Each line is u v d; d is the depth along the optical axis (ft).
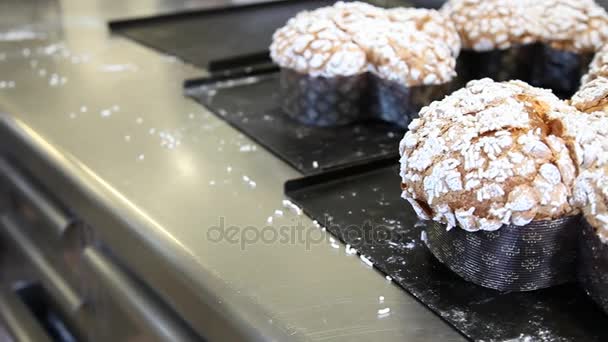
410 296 3.29
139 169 3.95
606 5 4.73
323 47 4.20
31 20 5.97
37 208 4.42
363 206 3.68
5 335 4.86
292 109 4.33
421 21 4.40
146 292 3.87
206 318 3.39
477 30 4.52
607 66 3.88
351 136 4.19
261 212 3.66
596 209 3.12
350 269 3.39
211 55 5.09
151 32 5.57
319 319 3.20
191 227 3.59
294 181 3.77
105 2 6.42
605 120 3.28
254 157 4.04
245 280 3.34
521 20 4.51
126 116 4.42
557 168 3.19
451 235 3.32
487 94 3.34
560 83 4.54
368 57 4.22
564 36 4.44
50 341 4.59
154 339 3.78
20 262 5.02
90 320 4.34
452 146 3.26
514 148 3.21
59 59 5.19
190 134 4.23
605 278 3.14
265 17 5.76
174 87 4.73
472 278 3.31
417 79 4.13
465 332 3.16
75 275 4.37
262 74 4.84
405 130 4.23
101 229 3.84
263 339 3.19
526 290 3.28
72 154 4.07
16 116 4.44
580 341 3.14
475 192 3.19
